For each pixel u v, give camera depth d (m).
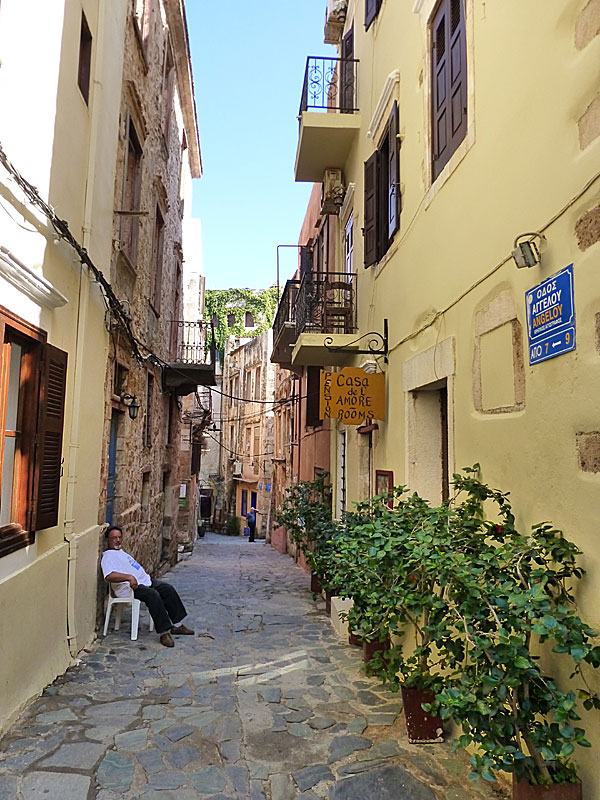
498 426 3.32
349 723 3.90
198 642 5.91
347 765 3.32
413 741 3.59
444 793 3.01
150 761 3.35
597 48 2.44
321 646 5.79
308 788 3.10
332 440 10.14
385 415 6.05
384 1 6.55
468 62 3.87
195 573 11.34
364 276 7.37
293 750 3.51
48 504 4.31
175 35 11.04
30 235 3.95
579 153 2.55
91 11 5.39
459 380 3.93
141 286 8.48
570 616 2.25
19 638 3.83
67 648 4.95
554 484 2.71
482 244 3.59
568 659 2.54
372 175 6.69
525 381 3.01
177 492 13.15
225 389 32.94
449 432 4.09
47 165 4.28
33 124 3.95
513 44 3.22
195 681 4.71
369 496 7.43
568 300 2.60
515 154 3.17
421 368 4.76
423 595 3.32
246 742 3.61
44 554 4.38
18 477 4.06
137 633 6.05
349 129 7.98
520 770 2.38
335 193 8.83
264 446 25.20
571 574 2.51
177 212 12.90
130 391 7.88
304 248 12.06
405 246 5.41
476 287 3.67
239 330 32.59
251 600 8.28
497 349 3.37
